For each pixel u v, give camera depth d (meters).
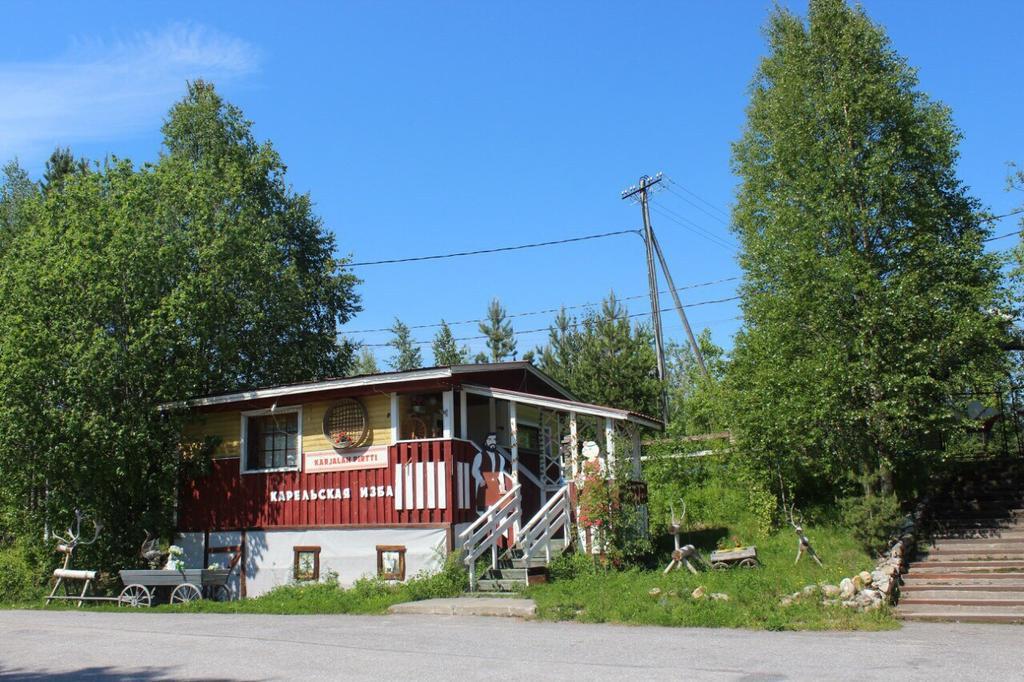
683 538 19.98
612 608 12.59
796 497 20.09
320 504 17.78
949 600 12.61
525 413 20.56
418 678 8.09
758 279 18.81
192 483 19.33
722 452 21.36
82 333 17.56
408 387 17.17
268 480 18.48
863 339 15.64
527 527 15.77
